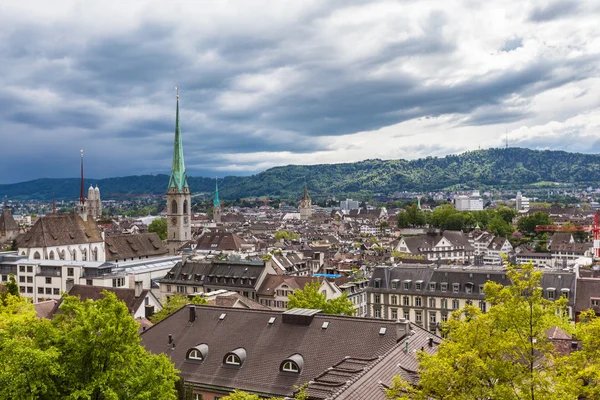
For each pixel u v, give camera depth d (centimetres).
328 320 7131
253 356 6994
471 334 4309
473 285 14262
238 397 4953
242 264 16000
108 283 16738
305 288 10494
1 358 5116
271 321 7400
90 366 5322
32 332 6141
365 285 16150
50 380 5031
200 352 7200
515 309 4353
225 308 7962
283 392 6381
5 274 18250
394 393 4166
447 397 4028
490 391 4112
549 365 4525
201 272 16400
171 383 5631
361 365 5925
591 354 4253
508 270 4728
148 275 19062
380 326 6806
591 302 13038
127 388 5359
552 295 13425
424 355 4338
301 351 6819
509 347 4134
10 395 4819
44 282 17650
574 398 3788
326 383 5288
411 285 15075
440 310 14575
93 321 5312
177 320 8000
